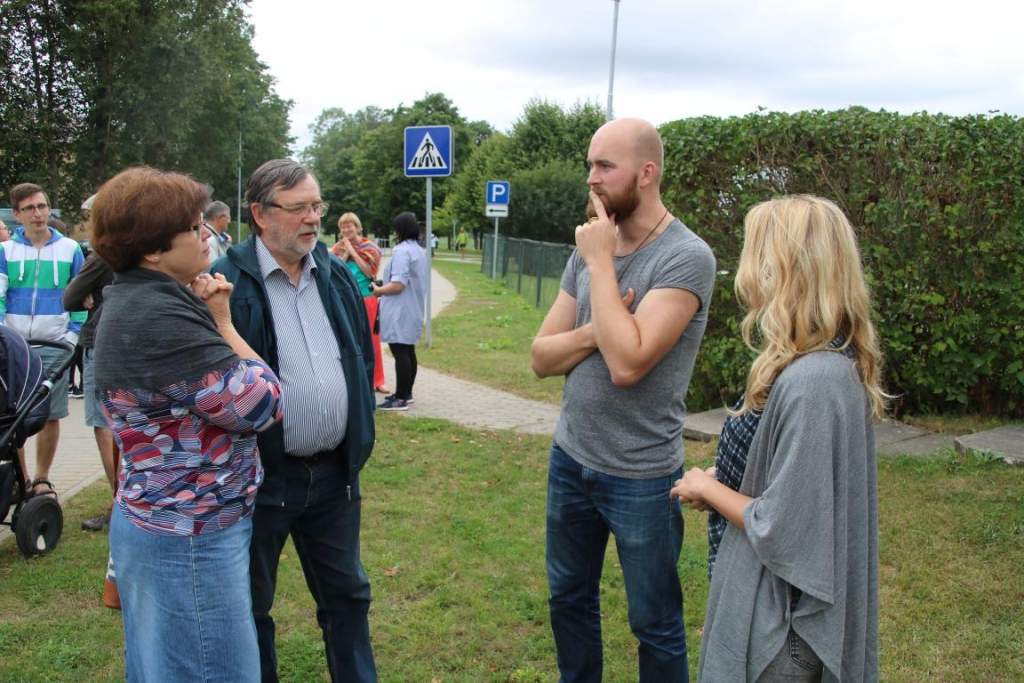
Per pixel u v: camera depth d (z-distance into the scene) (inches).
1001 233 261.0
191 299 87.0
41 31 1294.3
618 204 100.7
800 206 77.0
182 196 86.0
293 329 109.9
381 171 2901.1
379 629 149.1
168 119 1390.3
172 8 1370.6
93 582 167.6
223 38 1499.8
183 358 83.3
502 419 304.3
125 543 88.0
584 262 110.7
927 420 276.2
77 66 1298.0
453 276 1290.6
